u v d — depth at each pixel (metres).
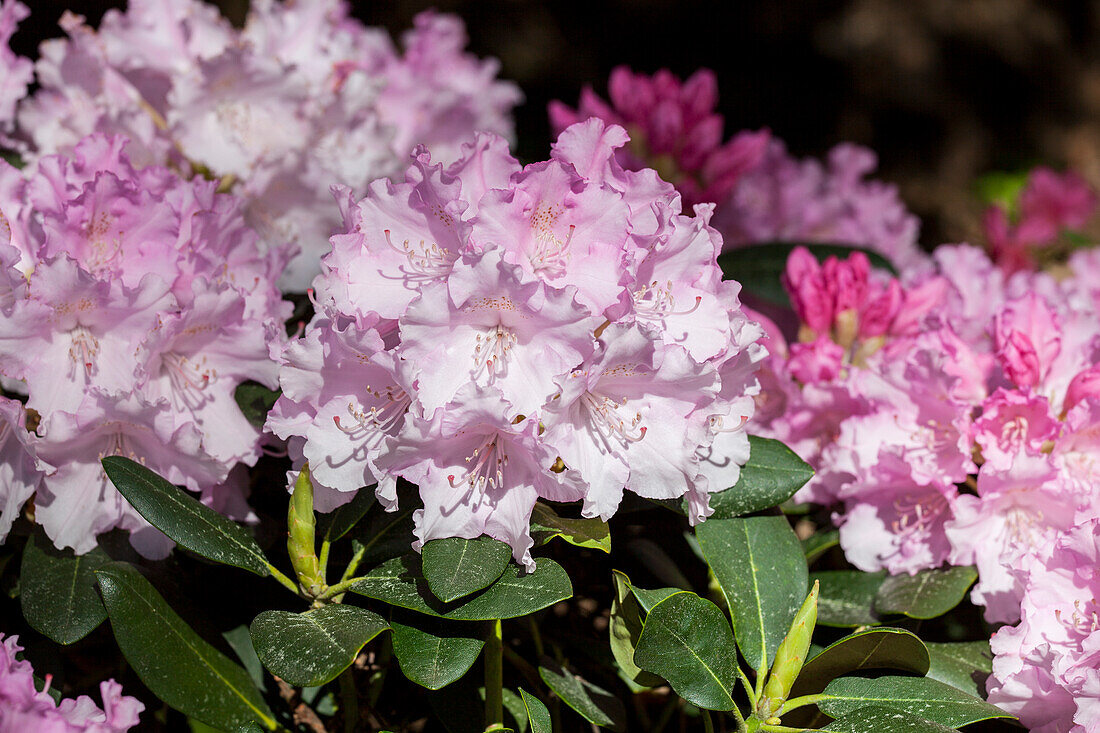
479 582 0.89
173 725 1.03
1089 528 0.94
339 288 0.91
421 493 0.90
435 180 0.90
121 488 0.91
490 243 0.89
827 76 3.88
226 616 1.00
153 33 1.07
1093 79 4.15
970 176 3.89
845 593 1.00
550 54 3.59
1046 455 0.96
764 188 1.58
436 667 0.90
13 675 0.90
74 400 0.94
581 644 1.00
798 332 1.09
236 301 0.95
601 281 0.90
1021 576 0.95
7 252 0.92
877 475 1.00
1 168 0.95
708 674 0.92
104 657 1.04
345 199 0.93
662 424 0.92
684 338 0.92
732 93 3.79
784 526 0.98
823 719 0.97
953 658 0.97
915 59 3.92
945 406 0.99
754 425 1.05
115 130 1.04
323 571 0.94
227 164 1.05
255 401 0.99
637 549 1.01
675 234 0.92
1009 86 4.05
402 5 3.35
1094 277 1.28
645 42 3.72
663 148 1.26
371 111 1.12
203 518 0.93
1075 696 0.91
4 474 0.94
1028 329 1.00
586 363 0.89
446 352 0.90
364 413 0.92
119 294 0.93
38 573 0.94
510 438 0.89
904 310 1.06
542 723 0.93
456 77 1.37
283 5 1.10
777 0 3.82
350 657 0.89
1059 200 1.70
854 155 1.65
